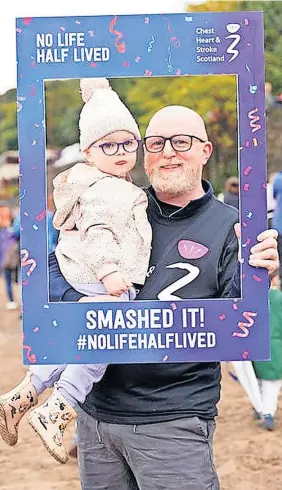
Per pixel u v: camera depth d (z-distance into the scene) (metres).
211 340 3.71
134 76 3.68
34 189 3.70
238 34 3.65
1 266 19.98
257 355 3.72
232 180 3.70
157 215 3.72
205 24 3.66
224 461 7.77
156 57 3.68
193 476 3.80
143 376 3.84
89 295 3.71
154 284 3.71
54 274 3.72
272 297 8.29
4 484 7.41
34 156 3.70
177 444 3.80
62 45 3.68
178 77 3.67
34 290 3.72
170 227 3.72
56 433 3.92
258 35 3.65
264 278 3.70
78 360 3.72
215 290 3.71
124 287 3.70
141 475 3.87
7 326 15.80
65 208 3.70
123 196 3.71
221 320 3.71
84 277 3.71
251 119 3.67
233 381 10.47
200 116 3.68
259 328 3.71
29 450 8.20
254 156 3.67
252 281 3.70
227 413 9.12
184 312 3.71
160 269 3.71
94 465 4.05
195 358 3.72
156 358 3.72
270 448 8.03
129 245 3.71
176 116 3.68
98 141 3.69
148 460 3.83
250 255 3.69
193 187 3.70
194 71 3.67
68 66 3.68
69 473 7.62
